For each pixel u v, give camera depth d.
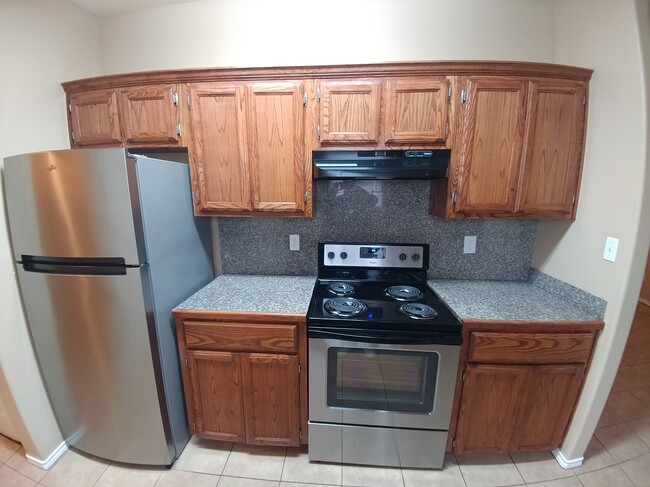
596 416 1.45
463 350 1.40
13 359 1.43
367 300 1.60
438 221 1.88
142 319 1.34
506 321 1.36
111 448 1.55
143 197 1.30
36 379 1.52
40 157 1.24
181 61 1.85
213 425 1.58
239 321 1.44
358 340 1.36
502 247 1.89
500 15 1.69
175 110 1.55
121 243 1.27
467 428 1.48
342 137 1.50
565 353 1.39
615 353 1.36
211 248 1.98
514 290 1.75
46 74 1.58
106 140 1.64
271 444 1.57
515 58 1.71
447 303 1.56
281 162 1.56
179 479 1.49
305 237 1.95
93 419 1.53
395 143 1.50
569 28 1.57
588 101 1.46
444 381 1.39
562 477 1.49
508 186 1.51
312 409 1.49
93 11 1.82
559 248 1.66
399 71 1.44
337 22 1.73
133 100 1.58
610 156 1.35
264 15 1.76
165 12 1.81
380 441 1.50
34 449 1.54
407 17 1.70
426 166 1.46
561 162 1.50
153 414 1.45
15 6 1.43
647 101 1.20
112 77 1.57
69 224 1.28
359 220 1.91
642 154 1.22
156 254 1.39
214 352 1.49
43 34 1.56
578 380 1.42
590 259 1.46
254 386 1.51
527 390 1.42
